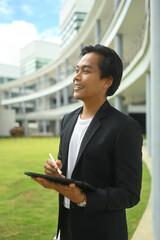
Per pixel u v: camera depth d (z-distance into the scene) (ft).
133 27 43.21
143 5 34.73
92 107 4.12
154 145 8.68
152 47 8.84
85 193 3.35
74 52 96.07
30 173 3.26
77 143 4.10
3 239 8.73
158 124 8.56
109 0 54.75
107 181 3.67
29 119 132.46
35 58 166.81
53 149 47.32
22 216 11.22
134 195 3.49
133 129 3.62
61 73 124.06
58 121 120.37
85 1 98.63
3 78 185.26
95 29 66.54
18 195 14.99
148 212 10.68
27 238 8.82
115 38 47.03
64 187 3.16
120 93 52.95
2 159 32.50
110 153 3.60
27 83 152.76
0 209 12.28
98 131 3.75
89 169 3.64
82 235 3.73
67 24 110.42
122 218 3.92
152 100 8.89
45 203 13.34
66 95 104.99
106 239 3.66
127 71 42.45
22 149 47.80
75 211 3.82
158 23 8.55
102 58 3.94
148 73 32.48
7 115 110.22
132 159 3.53
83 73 4.00
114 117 3.80
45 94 123.44
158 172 8.51
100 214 3.70
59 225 4.27
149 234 8.70
